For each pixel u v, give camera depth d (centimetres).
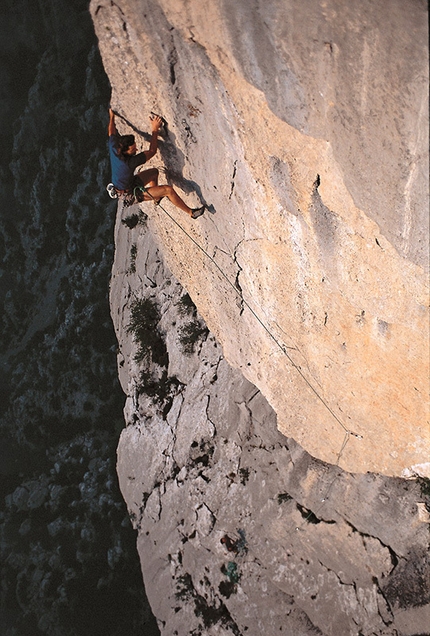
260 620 948
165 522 1151
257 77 519
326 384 729
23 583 2348
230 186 667
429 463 674
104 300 2500
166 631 1108
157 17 559
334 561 851
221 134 620
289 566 916
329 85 461
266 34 479
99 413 2470
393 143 441
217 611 1020
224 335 902
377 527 796
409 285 530
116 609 2064
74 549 2278
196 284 895
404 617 762
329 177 527
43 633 2194
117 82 682
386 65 409
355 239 552
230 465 1045
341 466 810
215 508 1049
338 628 838
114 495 2250
